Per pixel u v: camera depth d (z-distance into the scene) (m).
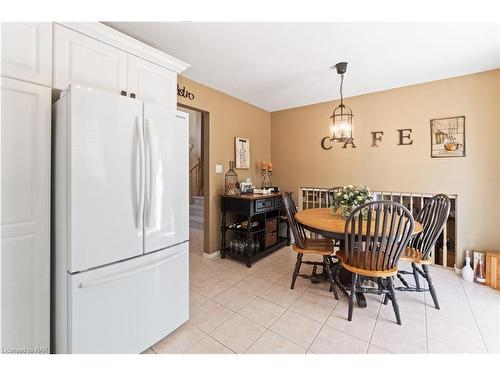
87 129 1.21
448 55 2.24
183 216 1.73
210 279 2.60
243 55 2.26
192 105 2.89
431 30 1.85
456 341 1.60
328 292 2.30
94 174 1.24
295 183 4.10
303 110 3.98
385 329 1.73
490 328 1.73
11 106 1.19
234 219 3.59
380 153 3.24
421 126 2.94
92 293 1.25
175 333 1.70
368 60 2.35
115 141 1.31
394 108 3.12
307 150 3.96
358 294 2.08
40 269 1.26
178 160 1.68
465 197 2.69
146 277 1.49
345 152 3.55
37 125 1.26
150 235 1.49
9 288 1.17
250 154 3.91
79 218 1.20
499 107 2.50
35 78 1.27
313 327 1.76
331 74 2.70
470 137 2.65
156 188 1.51
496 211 2.54
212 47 2.12
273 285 2.45
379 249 1.72
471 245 2.66
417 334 1.67
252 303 2.10
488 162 2.56
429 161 2.90
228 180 3.46
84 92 1.20
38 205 1.26
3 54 1.17
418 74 2.69
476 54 2.22
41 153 1.27
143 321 1.48
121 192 1.35
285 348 1.55
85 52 1.48
